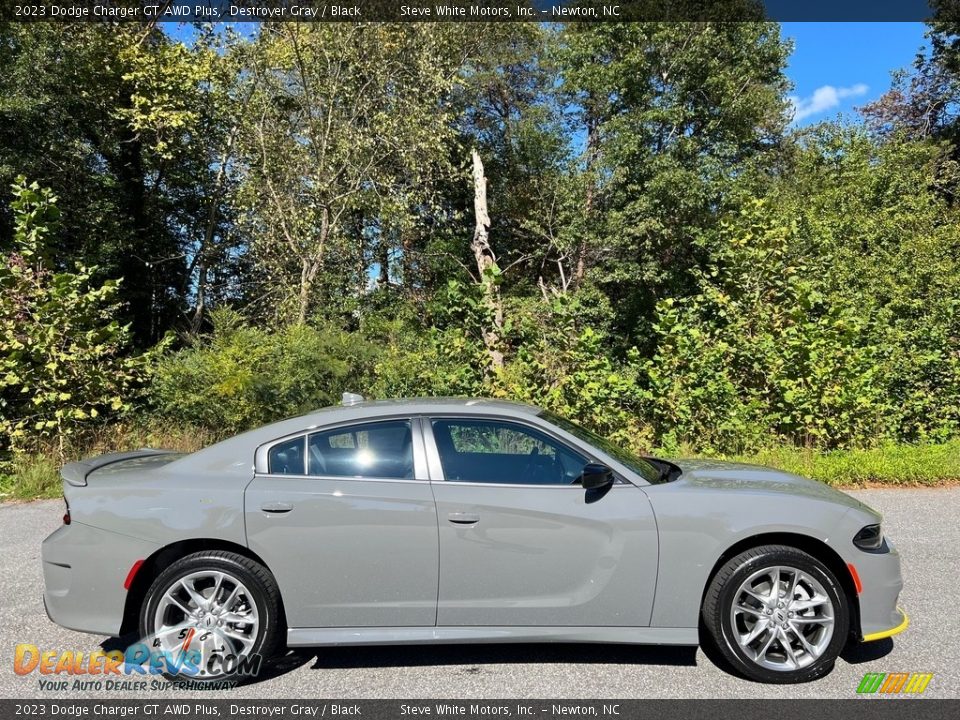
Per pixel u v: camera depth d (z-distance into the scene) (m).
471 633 3.68
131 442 9.81
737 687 3.57
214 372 10.49
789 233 12.03
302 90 17.28
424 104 17.62
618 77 20.52
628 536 3.68
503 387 9.48
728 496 3.78
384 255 21.61
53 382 9.21
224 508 3.69
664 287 21.48
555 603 3.68
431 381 9.98
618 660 3.91
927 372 10.89
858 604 3.68
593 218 22.09
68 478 3.88
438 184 21.45
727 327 10.83
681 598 3.67
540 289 23.81
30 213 9.79
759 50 21.03
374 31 16.94
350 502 3.70
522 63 26.20
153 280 21.55
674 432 9.26
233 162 18.97
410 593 3.69
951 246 15.68
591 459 3.90
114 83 17.31
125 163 20.25
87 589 3.67
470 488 3.77
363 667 3.85
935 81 28.48
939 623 4.34
